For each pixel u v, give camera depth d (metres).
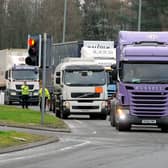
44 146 35.78
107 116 69.25
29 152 32.91
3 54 105.06
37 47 47.75
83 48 75.19
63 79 63.72
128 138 41.25
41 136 39.62
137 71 46.66
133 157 30.89
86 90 63.34
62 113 63.94
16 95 92.88
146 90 46.28
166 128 47.69
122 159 30.09
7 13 187.50
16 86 92.88
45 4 186.50
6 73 94.81
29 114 59.28
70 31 187.25
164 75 46.47
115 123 50.47
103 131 47.31
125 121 46.66
